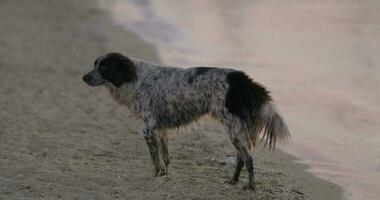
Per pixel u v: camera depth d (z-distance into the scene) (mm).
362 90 20516
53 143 14297
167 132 12453
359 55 25688
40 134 14953
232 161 13570
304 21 34094
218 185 11906
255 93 11297
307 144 15500
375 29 31125
